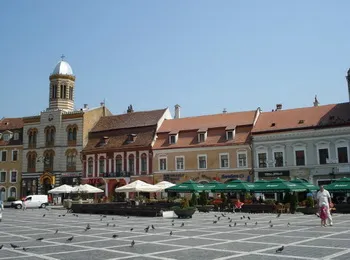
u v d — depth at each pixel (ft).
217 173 180.14
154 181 193.36
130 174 199.62
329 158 158.71
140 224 85.87
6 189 240.12
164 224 84.84
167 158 192.44
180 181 187.52
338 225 77.20
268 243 52.34
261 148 172.55
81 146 222.48
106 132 220.23
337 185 114.73
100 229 75.41
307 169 161.99
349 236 58.75
